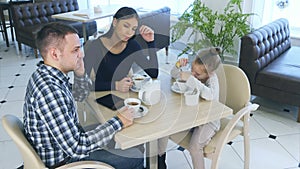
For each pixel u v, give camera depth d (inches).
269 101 130.4
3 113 124.9
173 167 92.2
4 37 228.8
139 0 218.1
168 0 206.8
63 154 58.6
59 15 173.5
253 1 153.9
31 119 55.2
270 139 105.6
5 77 161.0
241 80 77.2
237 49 157.9
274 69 118.9
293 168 91.7
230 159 95.7
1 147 102.7
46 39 55.3
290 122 115.6
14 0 209.3
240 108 78.2
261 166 92.4
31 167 55.3
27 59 187.6
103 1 240.1
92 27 187.5
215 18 141.9
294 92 111.8
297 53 138.7
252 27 151.9
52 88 54.3
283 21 143.3
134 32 71.9
